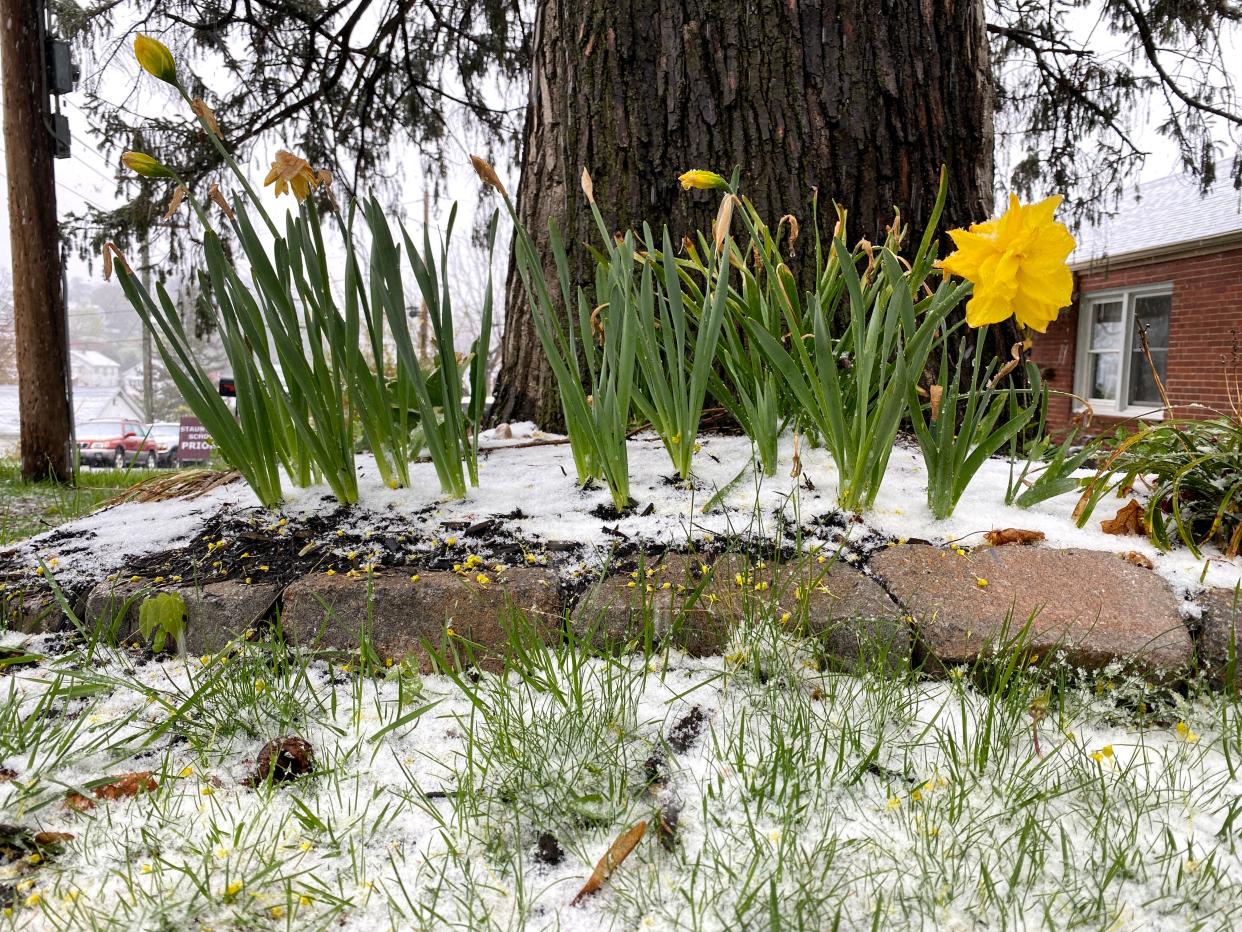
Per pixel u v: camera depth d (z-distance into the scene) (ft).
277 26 10.33
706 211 4.57
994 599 2.77
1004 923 1.80
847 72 4.48
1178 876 1.89
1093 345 20.16
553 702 2.43
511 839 2.08
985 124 4.83
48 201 9.72
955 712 2.51
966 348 4.59
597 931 1.83
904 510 3.36
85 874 1.96
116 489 7.61
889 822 2.12
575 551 3.13
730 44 4.51
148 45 2.79
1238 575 2.91
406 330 3.29
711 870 1.96
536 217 5.14
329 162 11.39
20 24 9.47
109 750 2.35
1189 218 18.60
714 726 2.45
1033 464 4.04
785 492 3.44
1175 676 2.52
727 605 2.77
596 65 4.69
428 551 3.20
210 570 3.15
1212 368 17.06
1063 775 2.25
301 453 3.73
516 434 4.83
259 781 2.26
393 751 2.39
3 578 3.23
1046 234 2.45
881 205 4.53
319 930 1.80
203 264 10.75
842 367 4.00
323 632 2.86
